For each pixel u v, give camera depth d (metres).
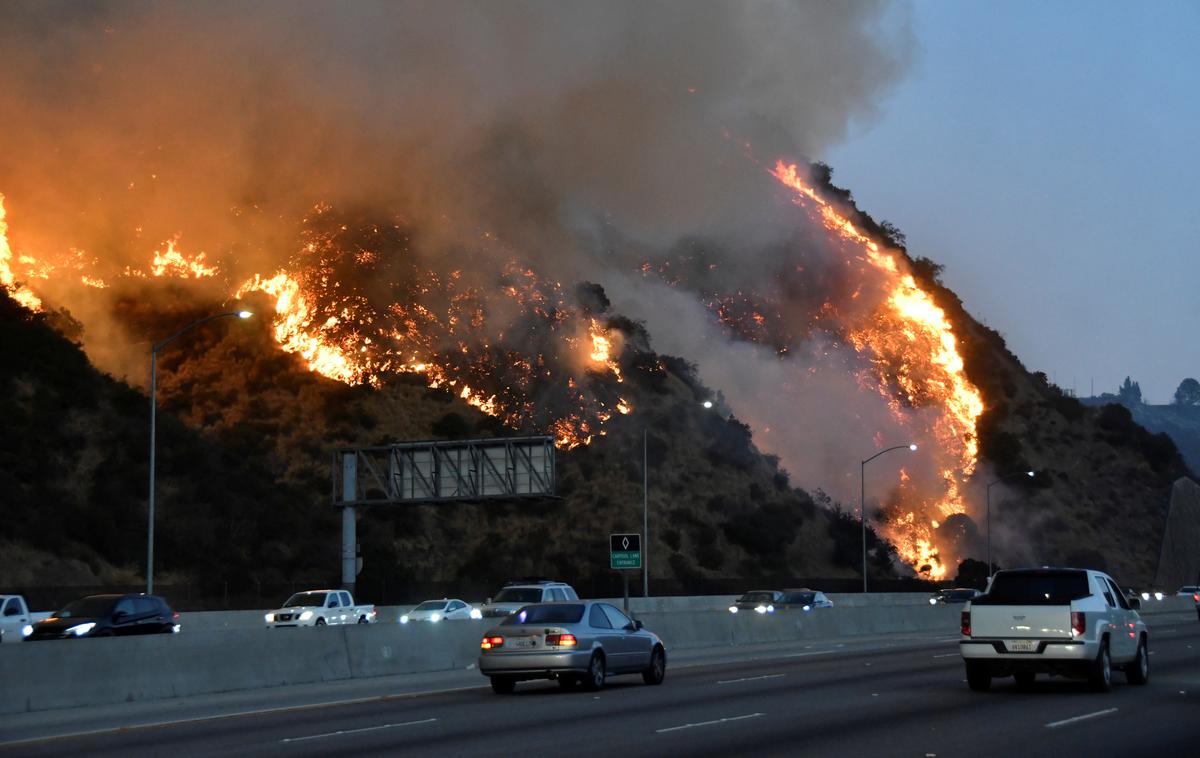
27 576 63.72
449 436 97.75
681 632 41.28
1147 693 23.41
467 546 88.69
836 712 20.53
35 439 75.69
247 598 68.31
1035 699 22.38
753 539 100.19
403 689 27.03
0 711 22.47
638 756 15.53
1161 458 146.88
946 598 75.00
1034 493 132.25
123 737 18.95
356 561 61.72
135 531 72.69
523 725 19.34
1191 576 126.19
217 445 89.06
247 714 22.03
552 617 25.86
